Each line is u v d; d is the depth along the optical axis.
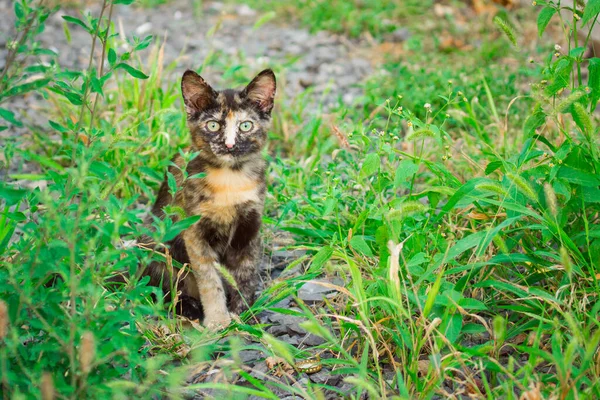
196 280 4.86
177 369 3.52
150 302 4.21
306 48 9.41
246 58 8.97
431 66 8.52
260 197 4.82
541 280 4.49
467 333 4.19
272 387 3.86
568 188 4.18
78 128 3.81
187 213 4.70
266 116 4.93
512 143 6.32
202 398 3.76
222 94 4.88
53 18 10.12
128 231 3.54
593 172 4.29
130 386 3.14
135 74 3.73
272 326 4.49
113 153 5.92
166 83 8.09
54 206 3.47
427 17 10.09
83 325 3.28
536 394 3.18
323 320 4.41
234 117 4.75
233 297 4.85
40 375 3.21
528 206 4.55
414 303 4.14
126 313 3.34
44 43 9.20
